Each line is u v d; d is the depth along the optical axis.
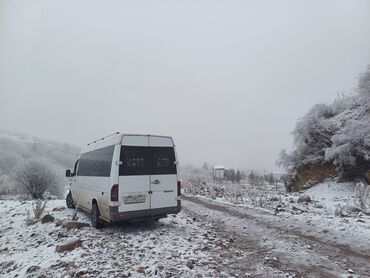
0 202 18.50
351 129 16.59
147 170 9.27
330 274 5.66
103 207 9.17
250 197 16.66
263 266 6.09
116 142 9.02
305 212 11.86
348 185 16.83
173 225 10.13
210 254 6.80
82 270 5.59
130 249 7.12
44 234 9.19
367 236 8.03
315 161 19.69
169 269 5.75
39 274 5.81
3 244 8.98
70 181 14.31
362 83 17.66
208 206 15.96
